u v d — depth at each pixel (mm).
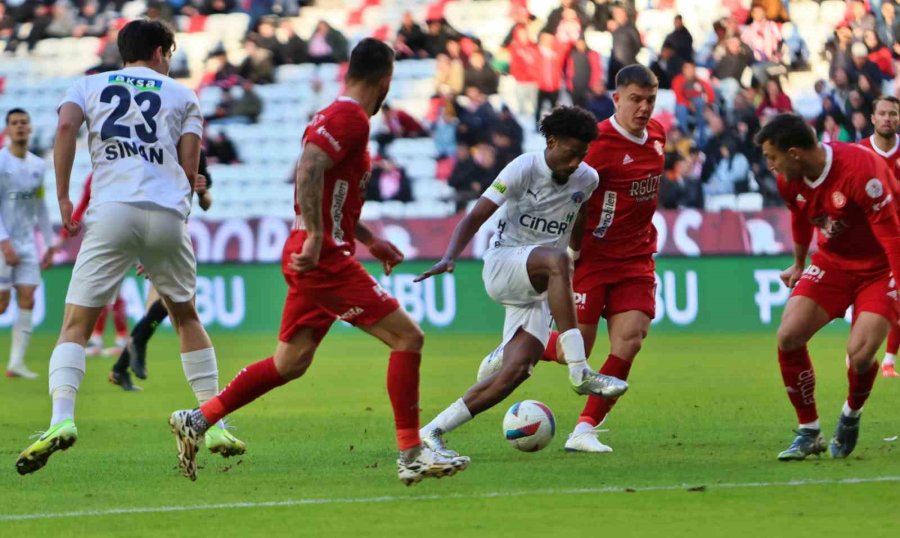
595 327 28781
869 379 25125
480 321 66875
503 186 25391
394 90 79812
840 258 25141
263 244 68938
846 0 79375
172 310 25797
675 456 26562
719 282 65562
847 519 19422
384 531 18922
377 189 73750
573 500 21312
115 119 24469
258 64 81750
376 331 21797
